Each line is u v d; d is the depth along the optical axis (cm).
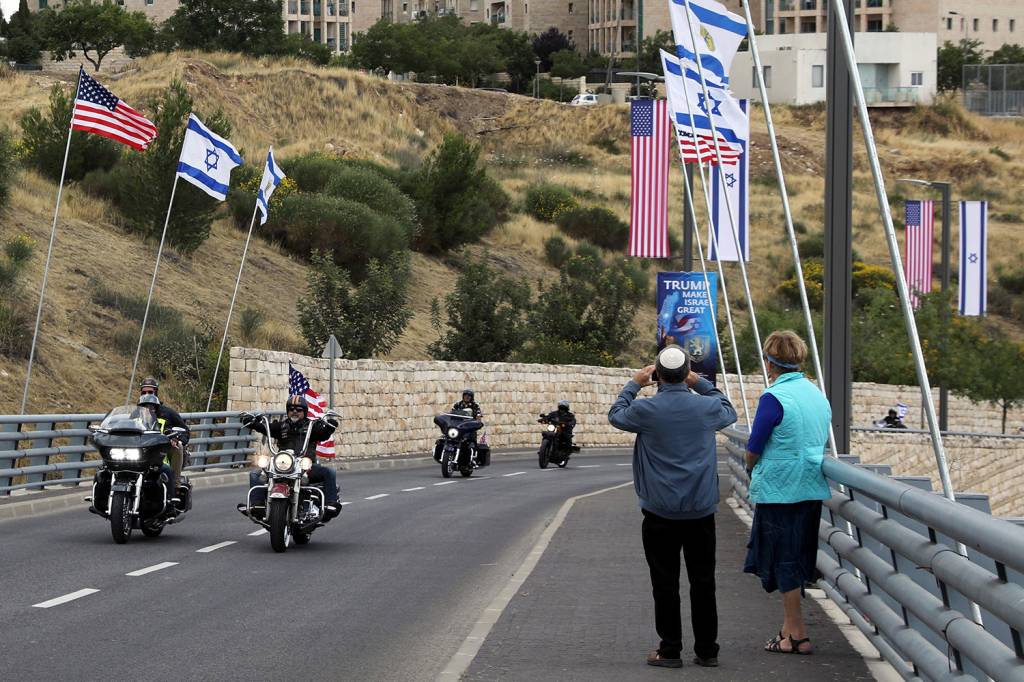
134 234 9588
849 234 2675
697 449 1770
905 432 8794
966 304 7969
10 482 4494
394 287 8994
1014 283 17238
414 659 1908
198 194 9681
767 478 1858
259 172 12000
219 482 5772
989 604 1113
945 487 1644
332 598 2488
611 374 10688
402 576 2808
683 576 2723
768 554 1873
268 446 3300
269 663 1861
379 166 13950
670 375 1786
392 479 6300
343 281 8938
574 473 7181
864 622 1920
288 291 10269
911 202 9256
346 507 4581
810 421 1853
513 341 10306
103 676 1750
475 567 2973
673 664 1775
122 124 5566
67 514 4034
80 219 9269
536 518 4231
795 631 1873
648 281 14700
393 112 19612
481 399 9206
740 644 1952
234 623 2188
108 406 6775
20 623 2136
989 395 10281
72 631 2077
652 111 5444
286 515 3178
